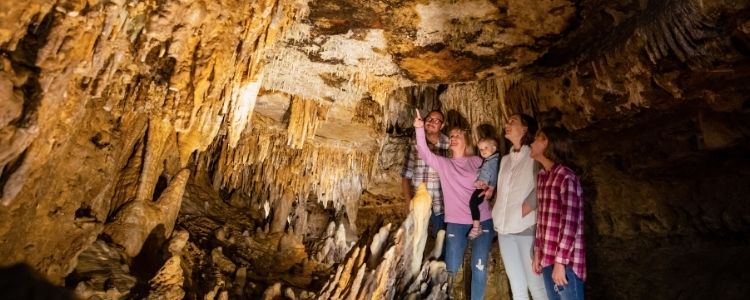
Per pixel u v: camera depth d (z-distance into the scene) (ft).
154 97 10.68
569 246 9.17
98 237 9.90
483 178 12.18
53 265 8.25
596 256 18.19
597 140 16.84
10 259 7.35
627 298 16.85
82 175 9.18
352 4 13.98
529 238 10.75
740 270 13.99
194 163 19.52
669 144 15.11
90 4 7.38
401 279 13.02
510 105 18.53
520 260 11.07
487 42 15.70
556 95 16.65
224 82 11.47
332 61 17.35
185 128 10.93
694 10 10.38
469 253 15.88
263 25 12.00
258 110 20.66
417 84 19.01
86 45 7.52
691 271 15.39
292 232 19.51
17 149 6.66
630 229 17.43
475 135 19.70
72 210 8.86
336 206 25.27
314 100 19.98
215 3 10.34
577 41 14.84
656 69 12.55
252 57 12.18
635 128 15.34
